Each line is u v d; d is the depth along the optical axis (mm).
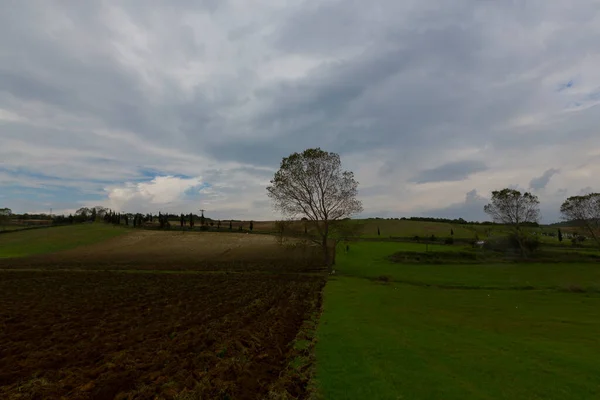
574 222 70312
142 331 18047
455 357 12898
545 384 10531
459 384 10438
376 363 12102
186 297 29031
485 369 11719
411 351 13430
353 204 49156
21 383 11531
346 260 58969
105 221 134375
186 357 13570
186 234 94188
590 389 10141
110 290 33094
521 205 66375
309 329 17266
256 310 22844
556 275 42062
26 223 130250
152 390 10523
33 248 78938
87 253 72375
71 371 12531
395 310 22125
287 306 24047
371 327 17188
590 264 51250
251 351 14008
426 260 55031
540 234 83562
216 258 65125
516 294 30312
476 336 16156
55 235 94500
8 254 72375
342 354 13039
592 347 14461
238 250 73375
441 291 31859
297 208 49781
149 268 53094
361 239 86312
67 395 10562
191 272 48375
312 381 10703
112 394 10594
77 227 108062
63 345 15727
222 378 11281
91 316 21953
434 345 14406
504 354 13344
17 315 22219
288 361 12844
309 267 53094
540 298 28172
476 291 32094
